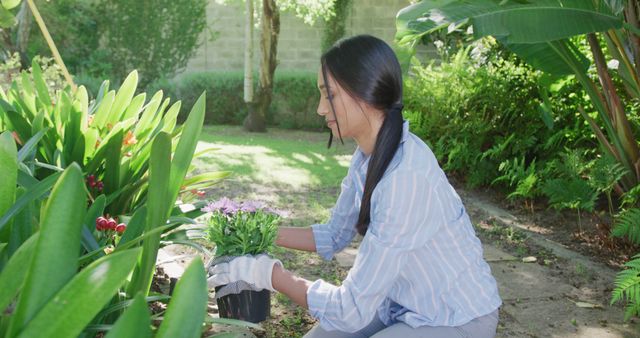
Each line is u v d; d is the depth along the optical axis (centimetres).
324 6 1203
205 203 285
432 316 173
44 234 93
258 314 222
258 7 1354
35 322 83
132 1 1480
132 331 79
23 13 1254
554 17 406
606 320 346
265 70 1224
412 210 163
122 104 330
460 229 174
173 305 90
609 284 399
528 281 403
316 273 397
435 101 697
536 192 579
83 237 177
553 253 461
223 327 287
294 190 651
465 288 173
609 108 533
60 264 94
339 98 165
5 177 124
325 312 170
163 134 133
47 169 296
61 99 299
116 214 297
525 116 667
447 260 172
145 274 145
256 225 193
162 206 141
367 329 193
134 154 313
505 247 478
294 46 1468
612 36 499
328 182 697
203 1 1495
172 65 1515
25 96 332
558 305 365
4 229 150
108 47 1507
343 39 166
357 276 167
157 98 338
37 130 270
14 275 102
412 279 175
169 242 247
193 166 332
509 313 353
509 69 685
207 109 1387
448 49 959
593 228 521
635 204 505
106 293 84
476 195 656
